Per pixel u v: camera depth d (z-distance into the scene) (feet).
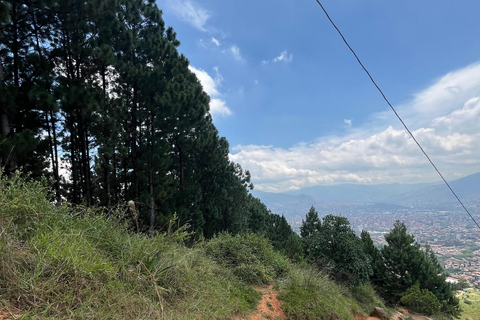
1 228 7.42
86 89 27.81
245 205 60.59
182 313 9.64
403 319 30.37
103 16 29.45
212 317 10.46
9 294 6.14
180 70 39.55
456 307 51.26
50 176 31.81
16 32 26.61
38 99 23.34
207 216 46.91
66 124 33.88
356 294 29.48
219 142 51.19
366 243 56.03
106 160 32.78
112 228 11.59
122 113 32.35
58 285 6.89
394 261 51.47
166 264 11.32
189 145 43.06
